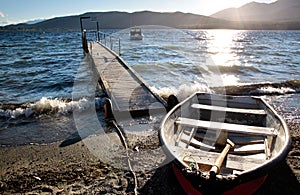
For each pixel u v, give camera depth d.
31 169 4.38
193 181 2.70
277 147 3.77
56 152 5.01
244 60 21.00
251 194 3.31
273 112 4.78
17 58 23.20
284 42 49.53
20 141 5.60
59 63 19.73
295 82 11.05
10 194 3.72
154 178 4.03
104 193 3.70
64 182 3.98
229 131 4.48
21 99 9.39
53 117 7.03
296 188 3.73
